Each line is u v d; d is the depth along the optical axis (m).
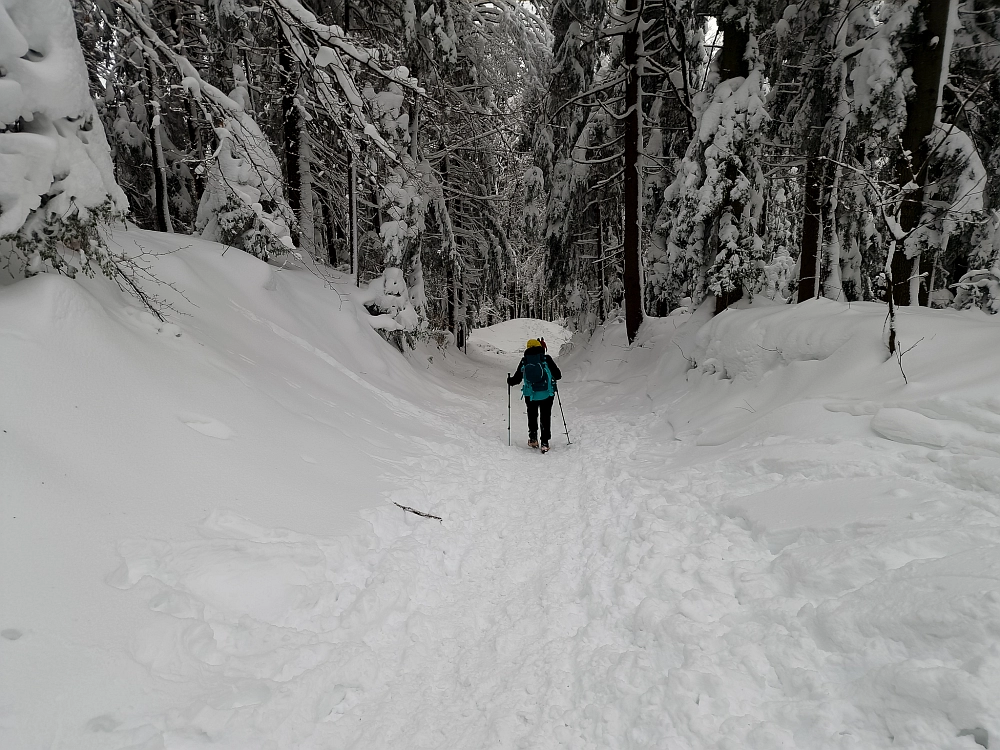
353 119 5.07
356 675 2.03
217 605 2.10
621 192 12.73
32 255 3.02
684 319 9.30
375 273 11.86
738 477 3.66
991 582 1.65
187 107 8.85
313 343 6.70
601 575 2.90
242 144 4.76
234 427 3.39
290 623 2.21
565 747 1.73
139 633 1.77
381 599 2.51
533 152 14.54
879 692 1.58
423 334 11.43
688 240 8.46
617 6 10.66
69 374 2.66
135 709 1.56
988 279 5.64
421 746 1.76
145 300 3.91
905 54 6.07
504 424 7.83
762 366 5.33
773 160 8.71
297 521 2.87
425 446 5.53
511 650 2.33
